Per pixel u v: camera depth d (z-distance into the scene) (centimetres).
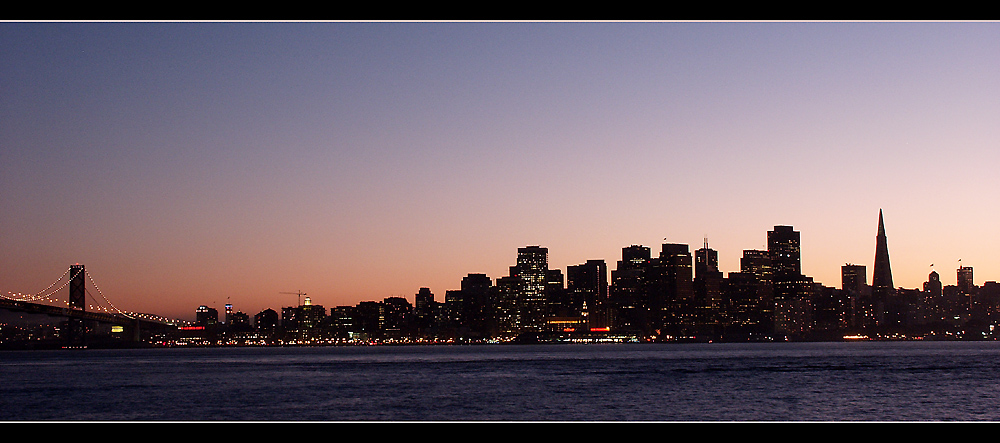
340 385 12281
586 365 19025
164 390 11325
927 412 8262
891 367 16812
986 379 12788
